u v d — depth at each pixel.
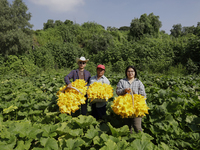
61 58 20.52
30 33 21.62
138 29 32.06
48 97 4.43
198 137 2.81
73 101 3.06
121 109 2.49
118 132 2.42
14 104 3.90
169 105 3.42
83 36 31.64
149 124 3.22
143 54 18.27
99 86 3.12
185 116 3.55
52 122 3.35
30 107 4.00
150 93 5.09
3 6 19.02
